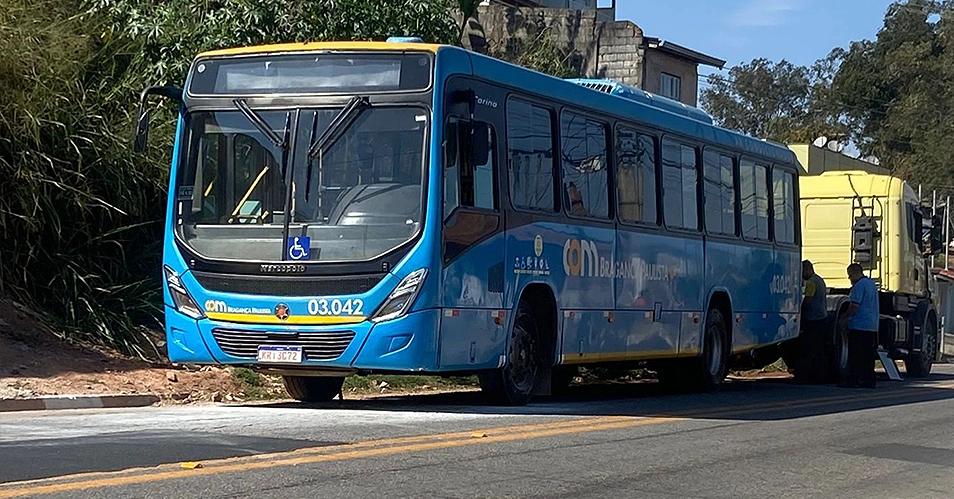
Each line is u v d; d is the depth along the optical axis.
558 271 14.10
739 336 19.00
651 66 38.38
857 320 20.56
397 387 16.62
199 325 12.38
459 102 12.48
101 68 18.52
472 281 12.59
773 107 72.00
